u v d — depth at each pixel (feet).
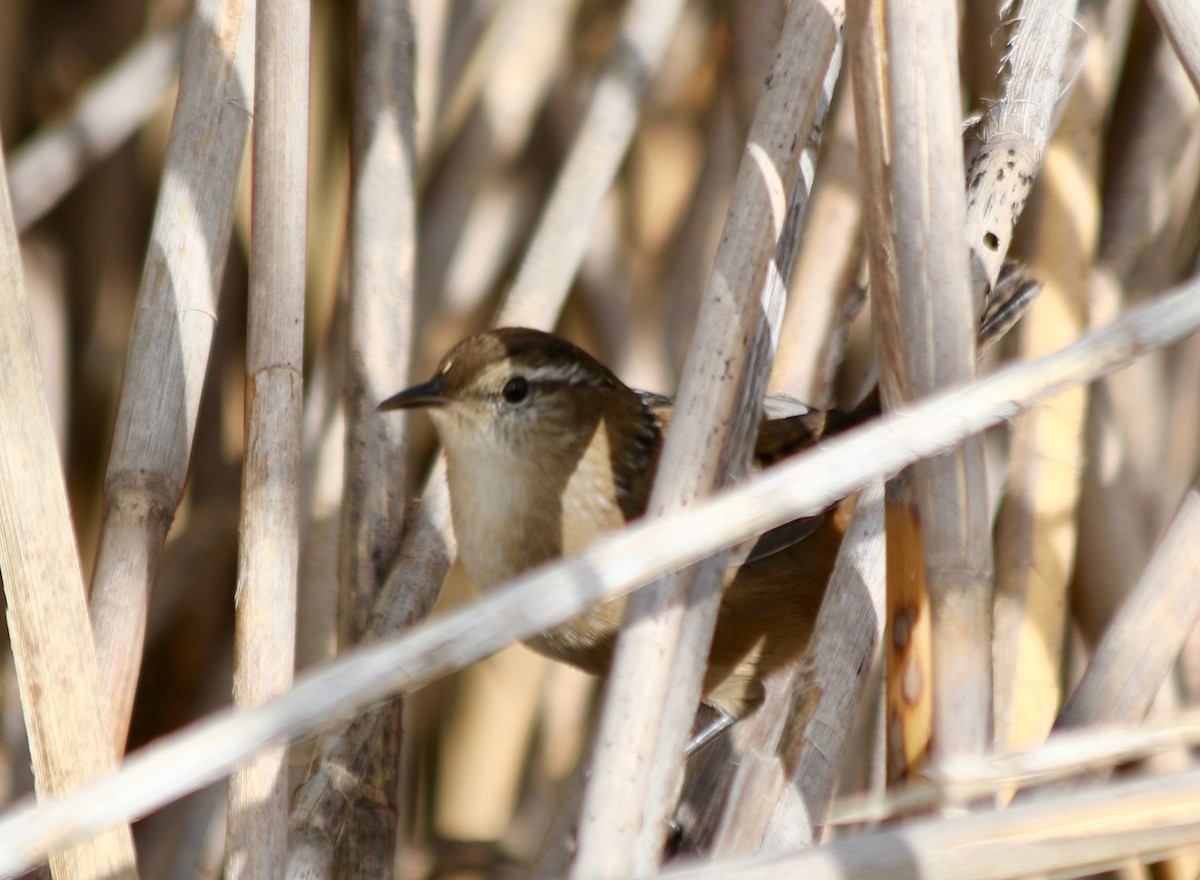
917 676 9.67
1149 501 10.05
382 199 9.93
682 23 10.19
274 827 9.72
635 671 9.67
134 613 9.76
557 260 9.99
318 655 9.95
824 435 9.91
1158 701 9.95
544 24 10.16
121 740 9.75
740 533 9.62
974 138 9.86
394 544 9.90
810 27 9.73
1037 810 9.59
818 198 10.03
